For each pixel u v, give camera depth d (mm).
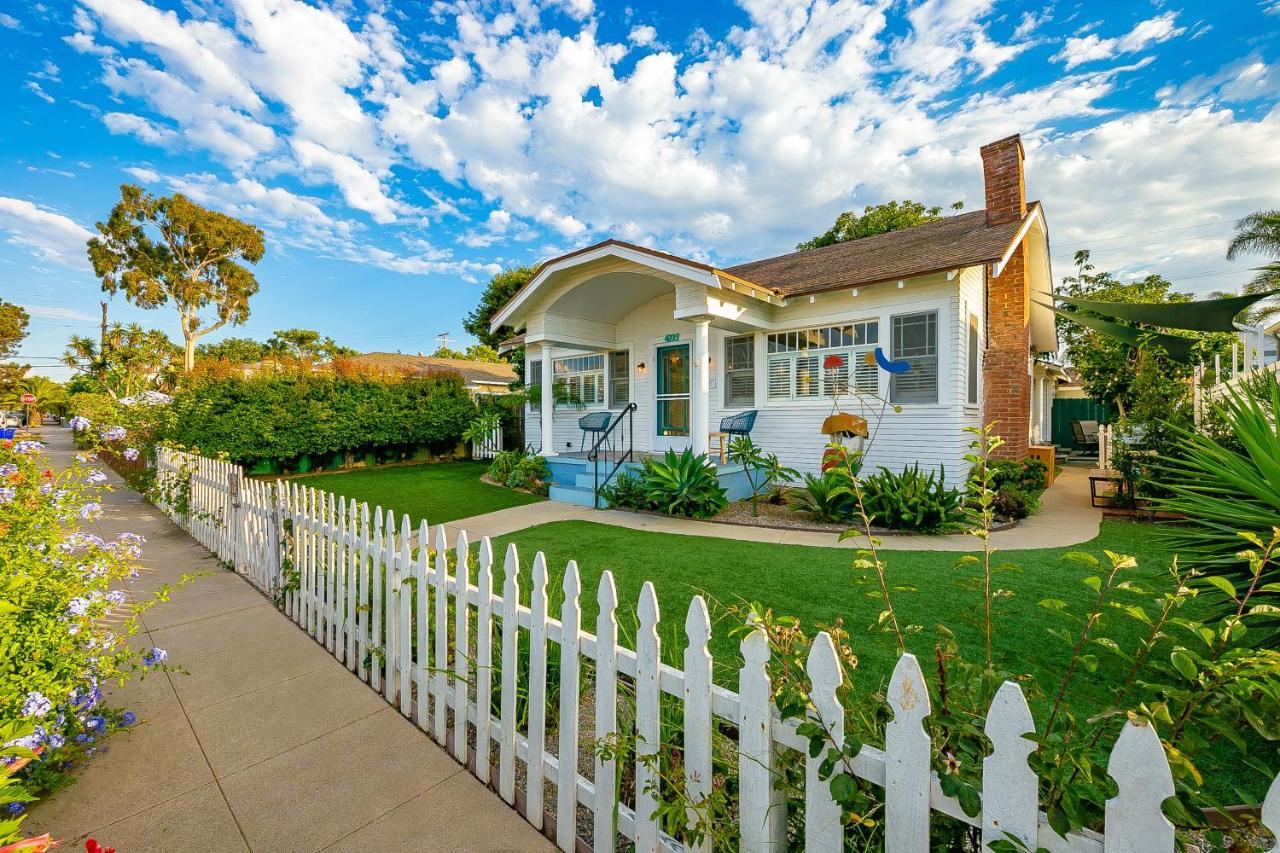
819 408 9219
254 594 4578
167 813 2082
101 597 2656
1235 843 985
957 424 7918
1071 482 11773
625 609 3861
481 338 29922
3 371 27281
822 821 1329
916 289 8227
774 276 10883
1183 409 7449
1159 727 1207
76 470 3480
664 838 1660
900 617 3666
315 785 2258
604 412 12211
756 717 1428
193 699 2920
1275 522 2045
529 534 6555
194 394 11023
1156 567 4840
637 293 10742
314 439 12758
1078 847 999
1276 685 1017
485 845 1952
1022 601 3949
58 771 2270
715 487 7664
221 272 31078
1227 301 5551
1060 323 19375
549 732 2398
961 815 1121
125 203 27875
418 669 2658
